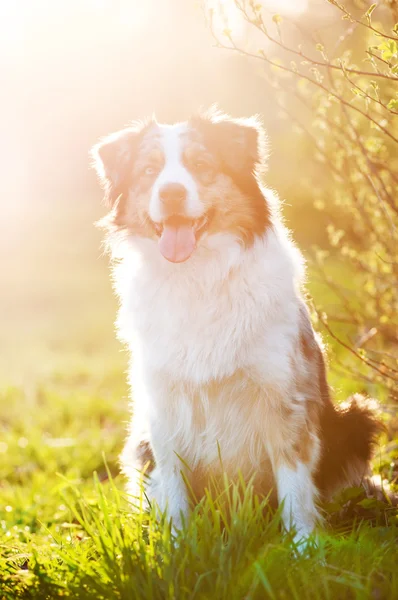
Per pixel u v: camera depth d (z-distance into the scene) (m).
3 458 6.69
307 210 13.01
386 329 4.84
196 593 2.68
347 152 4.46
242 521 2.97
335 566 2.80
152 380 3.57
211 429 3.57
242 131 3.68
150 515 3.19
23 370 10.67
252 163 3.67
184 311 3.48
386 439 4.89
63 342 12.77
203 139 3.63
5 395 9.20
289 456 3.47
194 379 3.47
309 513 3.43
